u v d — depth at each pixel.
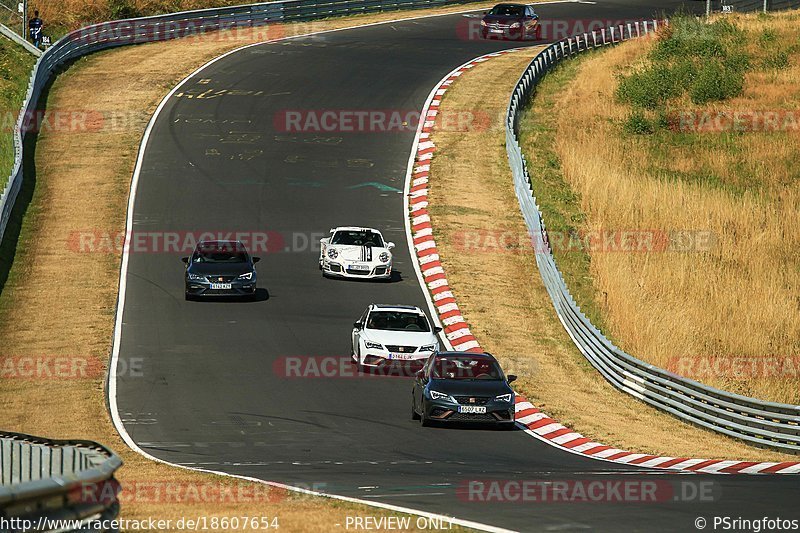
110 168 165.38
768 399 112.44
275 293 127.44
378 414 91.38
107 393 94.31
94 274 130.00
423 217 154.88
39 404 90.88
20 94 188.50
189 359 104.62
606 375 110.88
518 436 88.25
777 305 132.62
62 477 34.28
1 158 164.62
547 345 119.38
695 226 156.12
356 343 105.62
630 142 190.75
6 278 127.00
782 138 191.38
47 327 112.75
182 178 163.12
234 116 188.12
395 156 177.25
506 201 162.62
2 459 48.22
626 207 160.38
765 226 157.50
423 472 70.12
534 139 188.50
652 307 129.38
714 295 134.62
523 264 142.50
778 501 60.09
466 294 131.12
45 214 148.50
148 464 71.44
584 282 139.00
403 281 134.50
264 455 76.44
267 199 157.75
